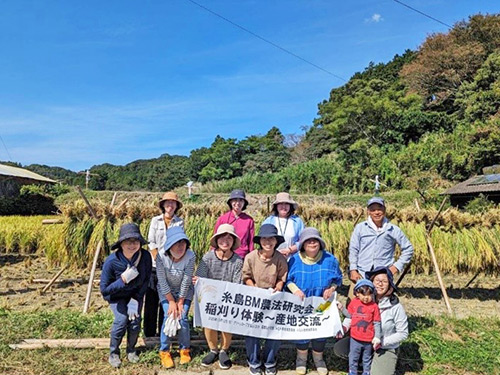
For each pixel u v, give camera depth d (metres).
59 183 37.56
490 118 30.62
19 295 7.32
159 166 55.84
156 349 4.86
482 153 25.78
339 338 4.88
